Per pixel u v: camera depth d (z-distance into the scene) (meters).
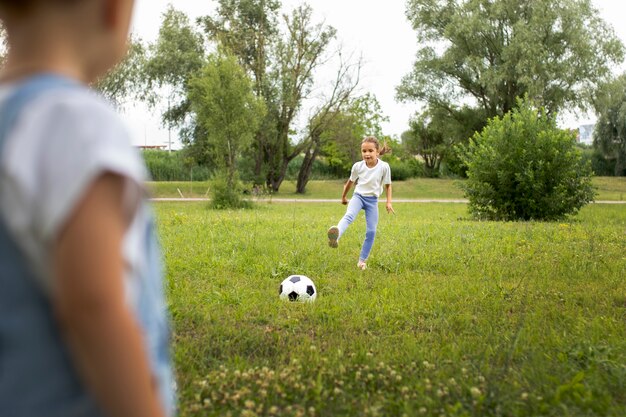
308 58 42.41
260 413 3.27
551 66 40.03
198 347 4.49
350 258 9.36
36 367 0.85
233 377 3.81
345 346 4.66
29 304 0.85
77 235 0.80
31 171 0.82
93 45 0.94
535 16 40.31
